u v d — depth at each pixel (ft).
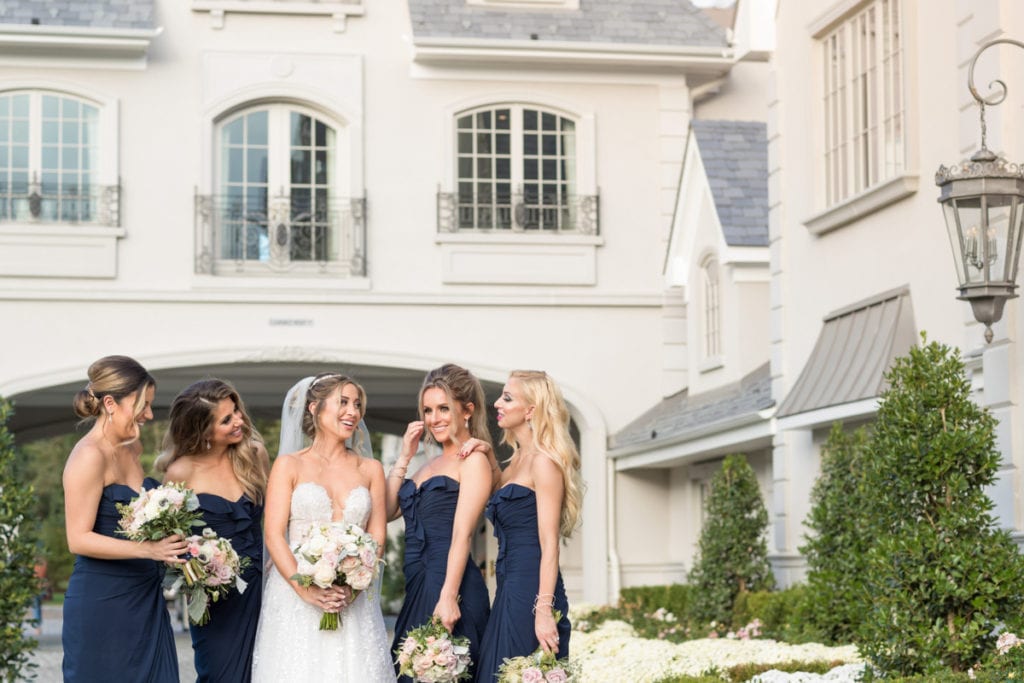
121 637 21.79
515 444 24.36
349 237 66.54
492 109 68.33
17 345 63.93
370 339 66.44
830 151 45.32
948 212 28.99
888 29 41.32
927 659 28.60
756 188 62.13
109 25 63.67
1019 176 28.27
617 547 67.67
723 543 48.60
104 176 64.80
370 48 67.15
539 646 22.99
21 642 40.47
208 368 67.77
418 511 23.99
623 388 68.33
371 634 23.58
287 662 23.03
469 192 67.97
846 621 37.70
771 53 48.88
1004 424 31.94
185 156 65.46
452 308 67.21
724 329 61.72
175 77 65.62
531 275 67.82
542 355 67.82
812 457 45.85
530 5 67.87
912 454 30.01
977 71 34.04
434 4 67.10
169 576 22.26
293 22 66.59
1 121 64.44
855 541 38.11
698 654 37.14
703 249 64.23
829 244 44.83
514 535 23.39
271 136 66.69
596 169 68.64
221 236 65.98
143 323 64.80
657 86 69.41
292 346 65.57
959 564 28.78
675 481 67.67
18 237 64.03
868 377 39.42
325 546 22.25
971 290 28.71
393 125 67.15
